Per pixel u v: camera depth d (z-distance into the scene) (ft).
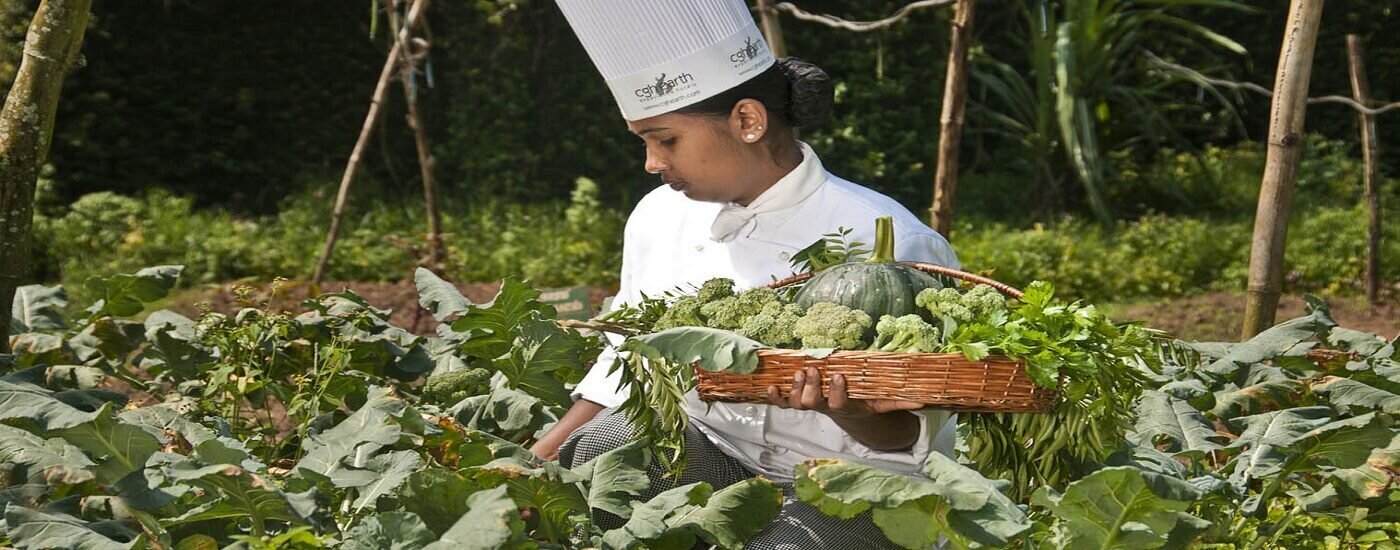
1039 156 50.08
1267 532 12.61
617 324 10.14
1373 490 12.35
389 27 51.85
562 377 12.77
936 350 8.69
